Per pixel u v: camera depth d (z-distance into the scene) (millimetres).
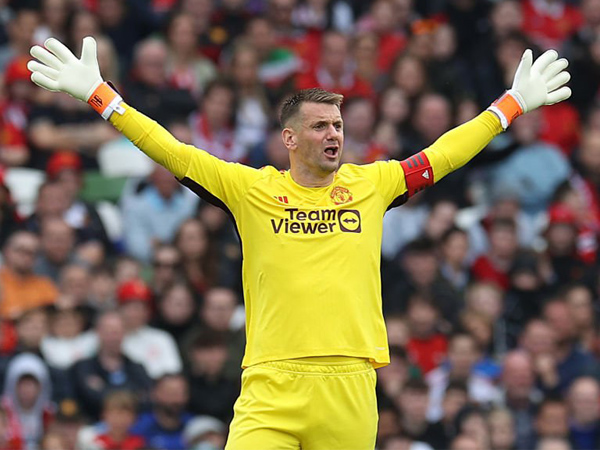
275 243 24406
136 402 42125
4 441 40688
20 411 42438
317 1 61500
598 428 45156
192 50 57031
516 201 53406
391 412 42656
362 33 59438
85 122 53812
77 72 25031
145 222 50094
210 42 59031
